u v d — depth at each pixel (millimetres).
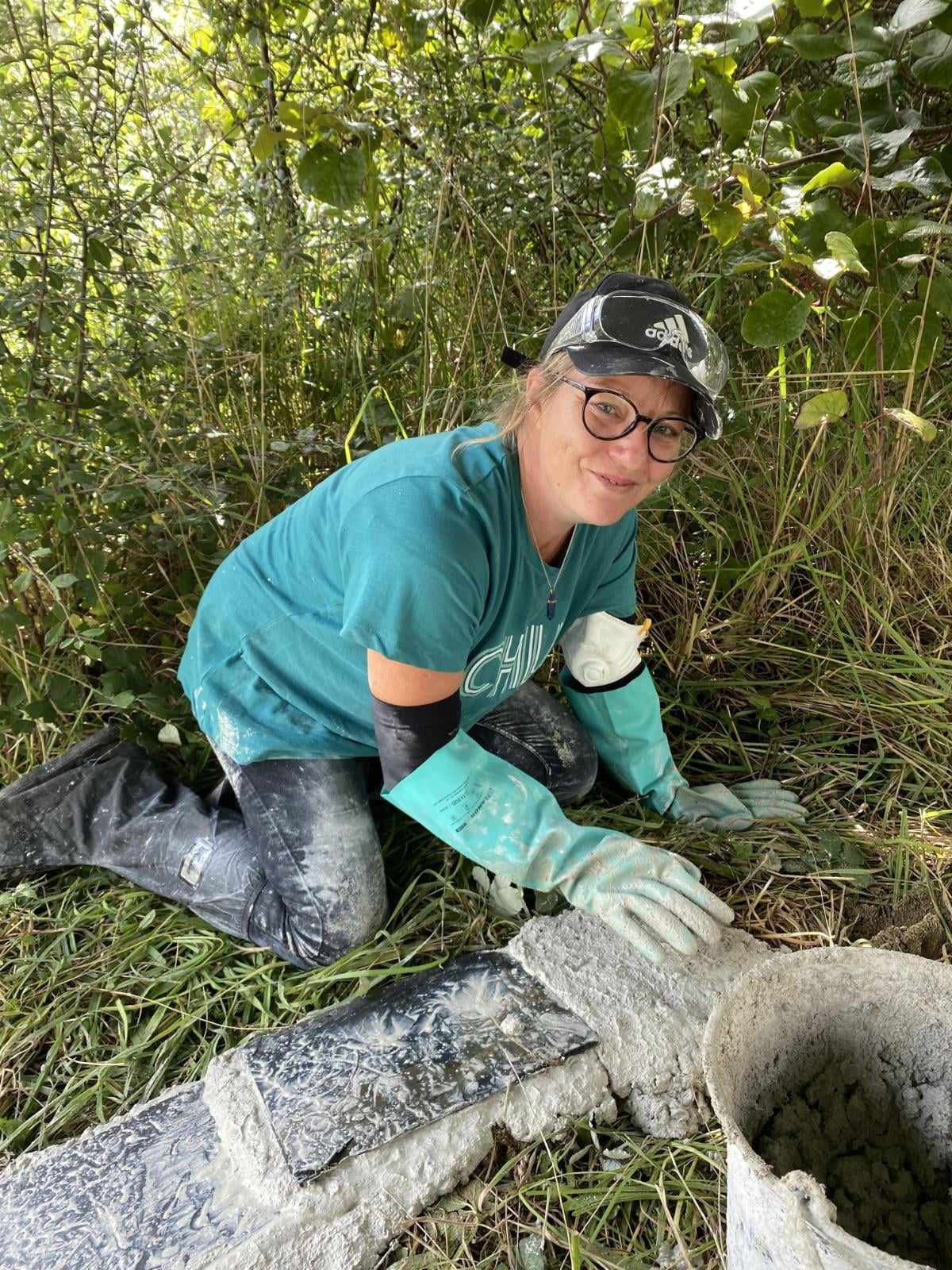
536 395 1510
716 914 1763
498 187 2816
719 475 2750
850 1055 1244
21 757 2463
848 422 2701
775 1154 1169
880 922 1909
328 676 1851
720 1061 1078
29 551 2324
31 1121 1650
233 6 2598
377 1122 1492
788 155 2328
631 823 2182
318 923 1863
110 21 2369
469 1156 1479
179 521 2348
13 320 2270
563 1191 1454
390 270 3014
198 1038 1819
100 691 2314
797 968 1193
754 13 2068
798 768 2379
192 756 2445
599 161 2738
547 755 2180
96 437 2473
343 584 1721
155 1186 1452
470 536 1512
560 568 1754
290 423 2922
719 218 2139
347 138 2486
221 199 2742
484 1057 1582
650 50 2363
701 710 2539
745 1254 1067
